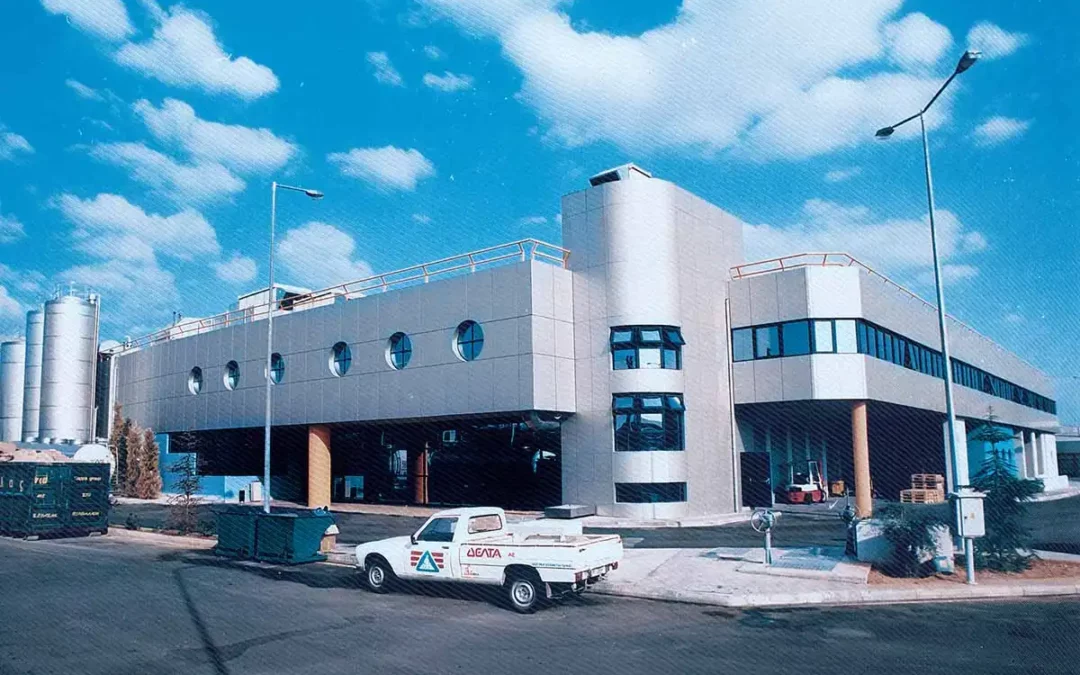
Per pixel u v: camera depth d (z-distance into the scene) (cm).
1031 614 1194
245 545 1873
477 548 1311
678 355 2823
